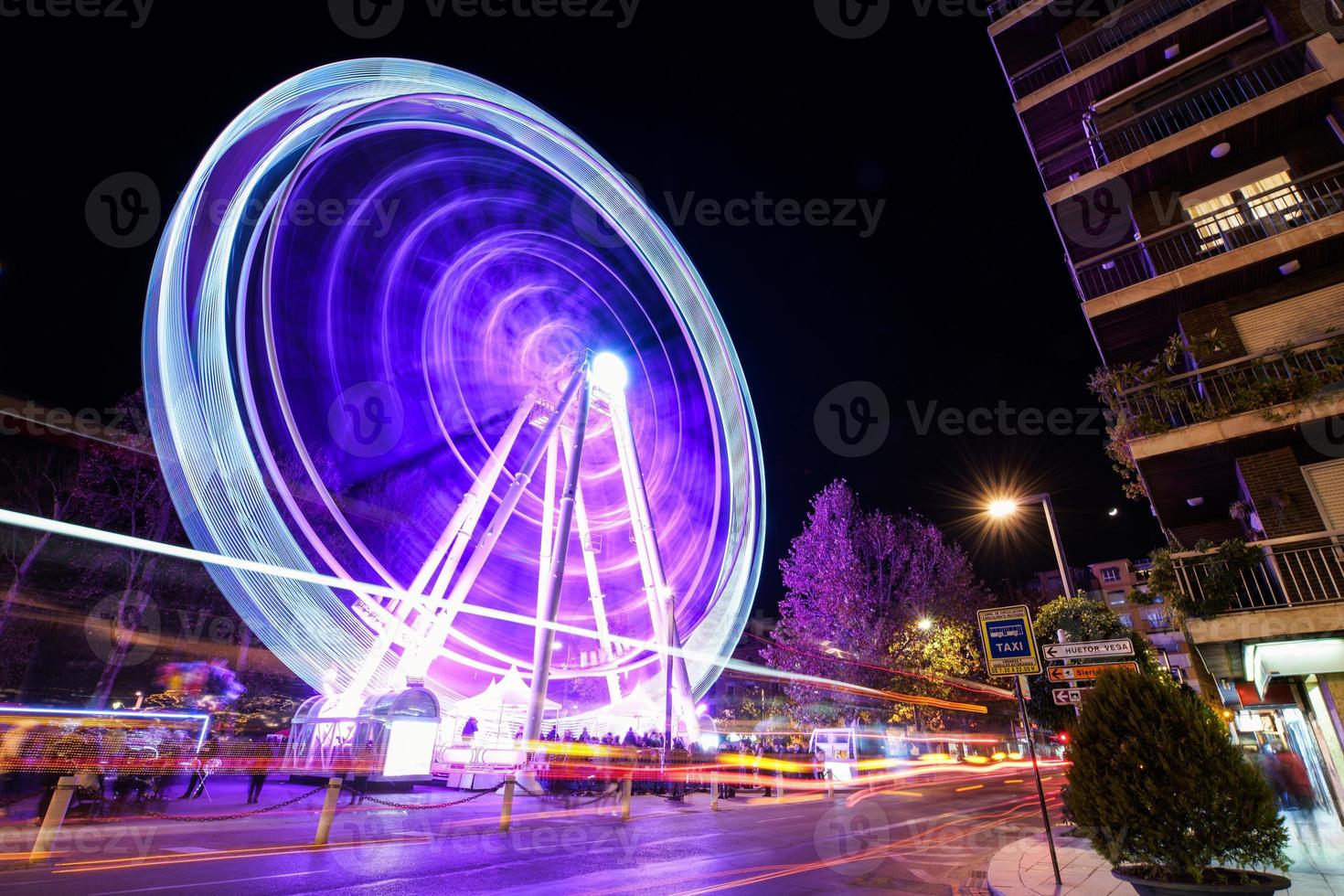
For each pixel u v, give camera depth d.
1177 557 14.69
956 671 38.97
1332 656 13.74
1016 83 24.23
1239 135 18.05
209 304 22.20
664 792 23.12
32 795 12.29
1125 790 7.48
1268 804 7.01
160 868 9.01
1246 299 17.19
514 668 31.34
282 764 20.77
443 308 41.47
